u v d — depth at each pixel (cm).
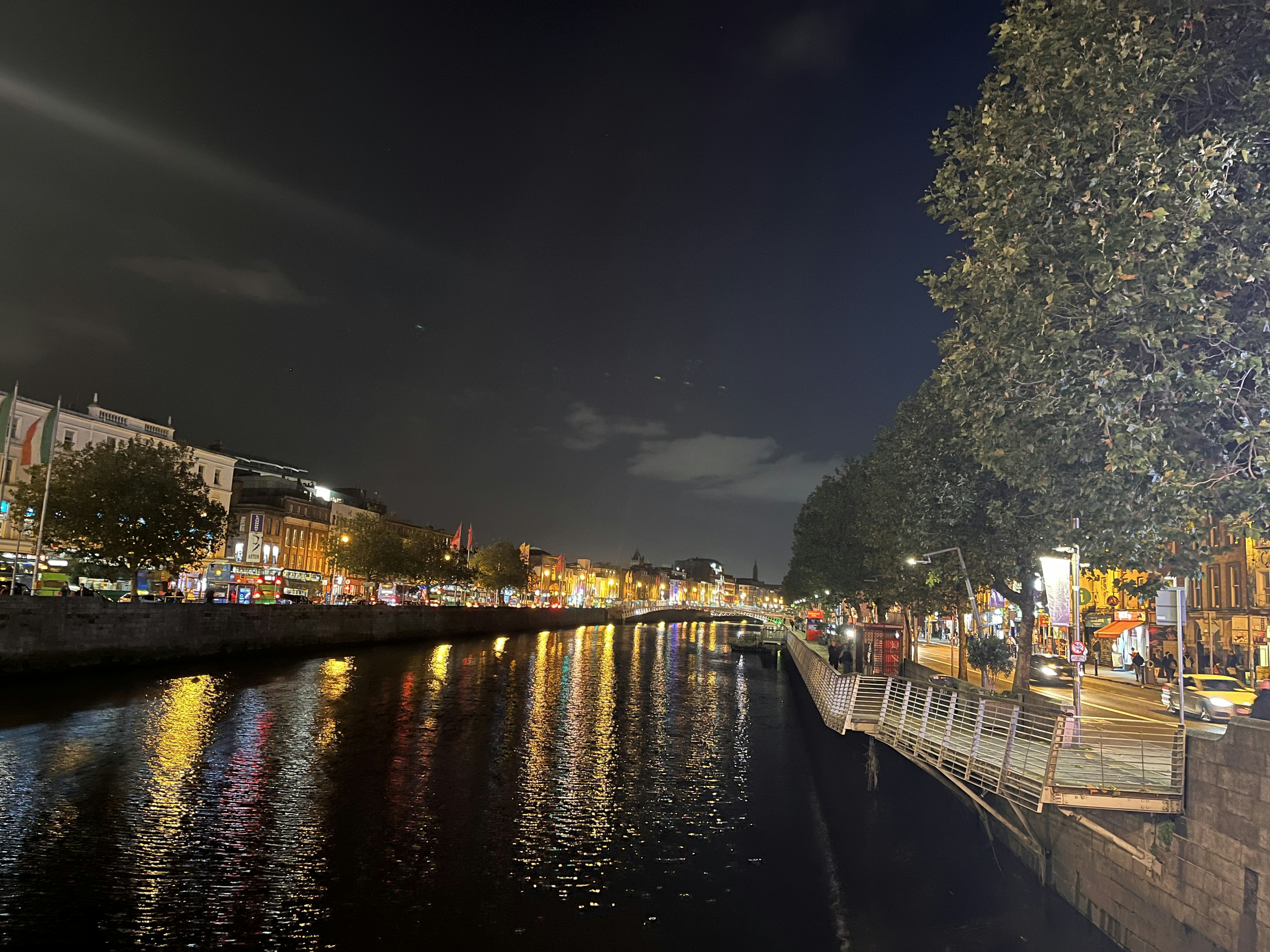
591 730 3591
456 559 11288
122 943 1351
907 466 3034
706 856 1916
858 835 2106
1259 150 1095
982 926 1480
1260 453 1049
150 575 6556
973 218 1343
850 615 7825
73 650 3966
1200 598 4944
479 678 5366
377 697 4166
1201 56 1106
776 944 1428
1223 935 1070
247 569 8538
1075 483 1284
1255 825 1027
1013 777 1458
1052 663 4725
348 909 1528
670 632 16400
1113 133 1173
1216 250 1082
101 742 2684
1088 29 1213
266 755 2666
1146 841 1262
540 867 1797
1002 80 1352
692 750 3250
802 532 6906
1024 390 1309
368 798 2247
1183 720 1458
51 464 4128
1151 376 1068
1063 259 1222
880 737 2164
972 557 2567
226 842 1834
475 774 2592
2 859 1659
